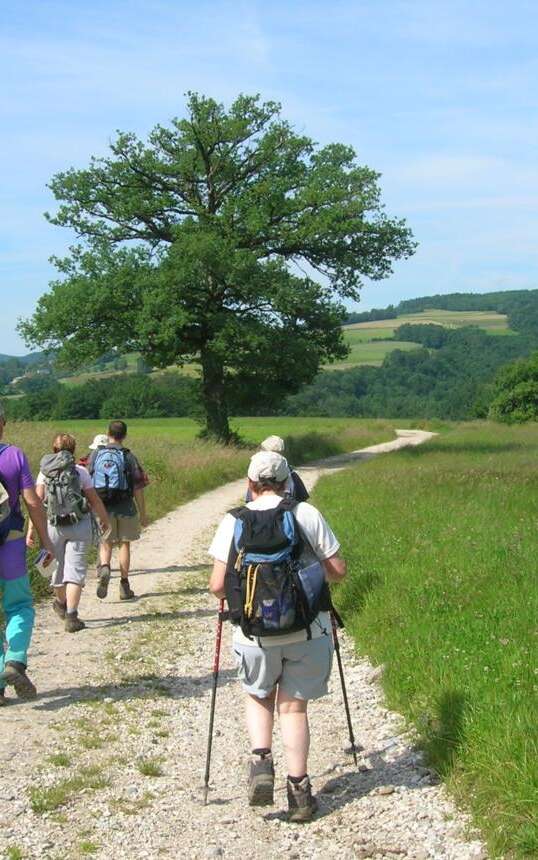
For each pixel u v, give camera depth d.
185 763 5.61
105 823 4.68
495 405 83.19
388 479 21.69
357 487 20.56
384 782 5.18
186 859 4.31
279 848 4.44
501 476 21.64
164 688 7.15
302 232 39.03
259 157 41.06
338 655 5.54
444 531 12.41
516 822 4.27
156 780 5.30
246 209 39.69
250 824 4.71
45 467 9.01
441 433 66.12
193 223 39.66
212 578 4.82
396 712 6.35
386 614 8.45
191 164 39.56
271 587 4.58
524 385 82.00
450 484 19.50
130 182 40.59
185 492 23.33
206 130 39.97
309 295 39.78
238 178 41.66
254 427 70.88
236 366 40.53
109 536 10.54
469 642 7.09
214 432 42.38
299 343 39.66
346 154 41.38
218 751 5.81
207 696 6.97
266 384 42.41
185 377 46.47
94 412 81.88
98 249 39.69
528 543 11.14
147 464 23.48
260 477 4.89
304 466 36.28
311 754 5.75
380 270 41.72
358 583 9.70
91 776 5.30
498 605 8.16
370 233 40.81
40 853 4.31
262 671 4.73
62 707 6.58
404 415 111.38
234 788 5.21
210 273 38.28
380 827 4.61
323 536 4.78
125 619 9.68
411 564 10.28
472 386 110.94
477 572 9.52
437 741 5.44
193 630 9.20
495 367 119.19
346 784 5.21
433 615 8.08
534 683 5.89
